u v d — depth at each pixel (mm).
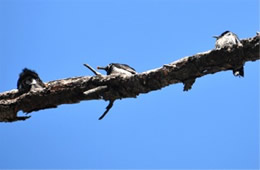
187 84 23953
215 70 23375
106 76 25578
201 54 23125
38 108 27438
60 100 26625
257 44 22078
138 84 24656
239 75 23344
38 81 28000
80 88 25969
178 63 23625
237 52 22359
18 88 28391
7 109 27422
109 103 25891
